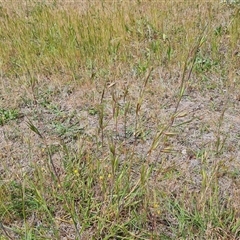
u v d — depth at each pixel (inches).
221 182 108.0
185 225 95.7
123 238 91.9
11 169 116.6
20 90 157.8
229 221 95.7
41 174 107.2
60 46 182.9
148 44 185.2
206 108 141.1
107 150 120.5
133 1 229.6
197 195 102.0
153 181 107.7
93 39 185.2
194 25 197.2
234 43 177.2
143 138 122.0
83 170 112.7
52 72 168.4
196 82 155.6
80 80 160.6
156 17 200.4
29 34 200.7
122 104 144.1
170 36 188.7
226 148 120.2
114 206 97.1
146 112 139.3
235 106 141.5
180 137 125.6
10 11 232.2
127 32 195.2
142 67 165.0
